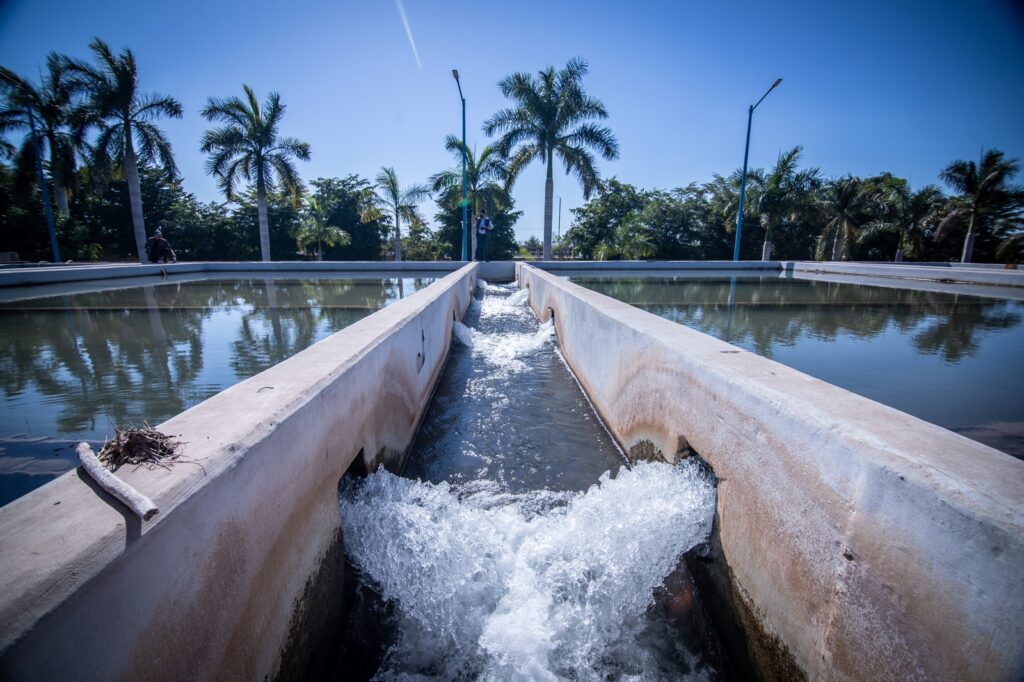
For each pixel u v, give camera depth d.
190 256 31.77
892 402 3.69
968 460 1.36
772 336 6.06
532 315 10.24
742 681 2.18
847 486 1.56
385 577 2.52
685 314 7.89
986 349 5.34
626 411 3.80
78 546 1.04
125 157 20.67
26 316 7.55
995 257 29.02
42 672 0.90
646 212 31.05
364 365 2.78
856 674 1.51
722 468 2.36
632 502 2.83
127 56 19.73
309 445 2.05
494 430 4.33
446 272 17.31
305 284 13.07
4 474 2.69
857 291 11.62
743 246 31.67
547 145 20.77
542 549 2.71
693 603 2.56
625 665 2.22
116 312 8.00
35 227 25.66
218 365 4.72
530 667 2.18
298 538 1.96
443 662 2.21
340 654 2.29
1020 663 1.06
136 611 1.13
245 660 1.58
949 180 25.84
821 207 25.83
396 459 3.49
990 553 1.14
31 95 20.00
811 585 1.73
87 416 3.47
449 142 23.20
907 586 1.34
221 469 1.44
